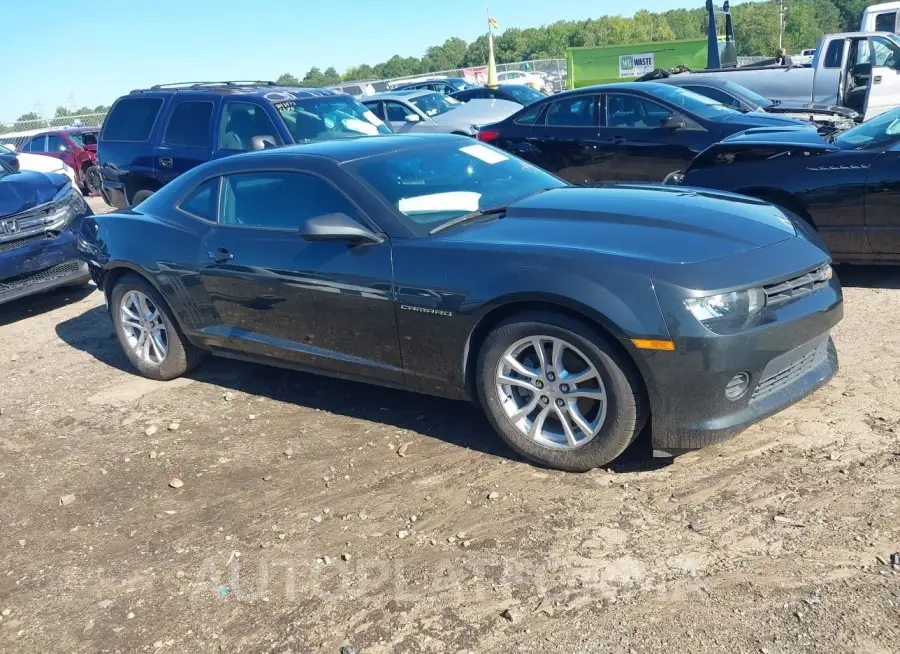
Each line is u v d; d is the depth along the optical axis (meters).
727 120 8.47
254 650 2.72
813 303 3.50
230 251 4.60
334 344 4.29
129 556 3.38
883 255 5.87
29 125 29.03
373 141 4.79
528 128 9.83
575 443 3.55
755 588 2.73
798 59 19.86
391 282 3.88
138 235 5.13
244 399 4.95
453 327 3.72
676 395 3.26
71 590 3.19
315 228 3.91
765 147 6.23
